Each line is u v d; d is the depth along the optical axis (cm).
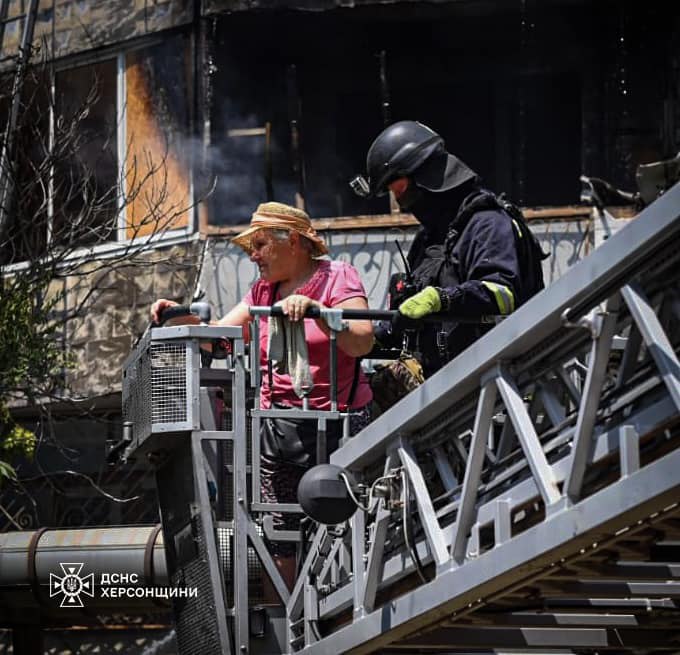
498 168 2133
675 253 745
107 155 2125
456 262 998
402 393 1050
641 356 966
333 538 1043
